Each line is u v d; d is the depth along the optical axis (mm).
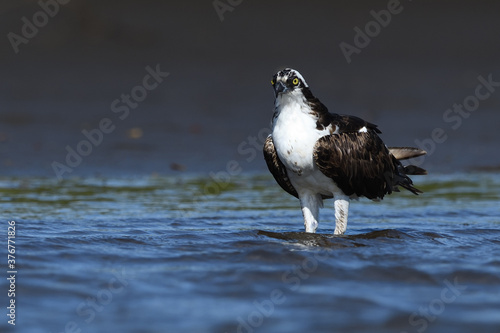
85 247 10461
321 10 38406
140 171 17734
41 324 7605
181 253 10273
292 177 11680
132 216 12906
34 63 28969
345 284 9023
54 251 10172
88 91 26125
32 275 9078
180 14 35844
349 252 10336
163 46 32219
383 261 9945
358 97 26891
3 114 22750
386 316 7848
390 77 29891
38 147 19469
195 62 30781
